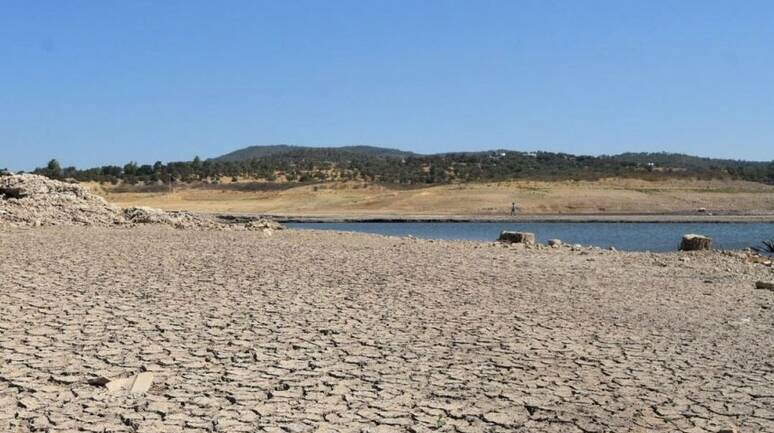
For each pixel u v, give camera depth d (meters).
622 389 8.49
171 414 7.16
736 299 15.31
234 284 14.76
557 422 7.39
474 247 26.25
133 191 149.12
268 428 6.89
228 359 9.11
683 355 10.12
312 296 13.63
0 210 30.19
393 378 8.58
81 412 7.13
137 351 9.30
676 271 20.27
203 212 101.25
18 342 9.51
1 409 7.17
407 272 17.70
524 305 13.54
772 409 7.96
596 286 16.53
